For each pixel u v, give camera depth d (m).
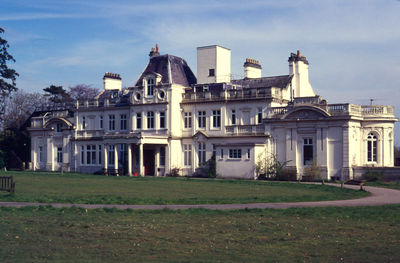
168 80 66.25
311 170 53.56
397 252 16.16
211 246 17.06
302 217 22.89
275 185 44.53
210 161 60.59
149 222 21.42
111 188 40.03
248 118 60.38
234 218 22.53
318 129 54.09
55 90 115.50
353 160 53.00
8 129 93.12
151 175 66.88
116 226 20.44
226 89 62.06
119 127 70.94
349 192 36.72
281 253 16.09
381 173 50.09
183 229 19.89
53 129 78.69
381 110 54.34
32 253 16.00
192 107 64.81
